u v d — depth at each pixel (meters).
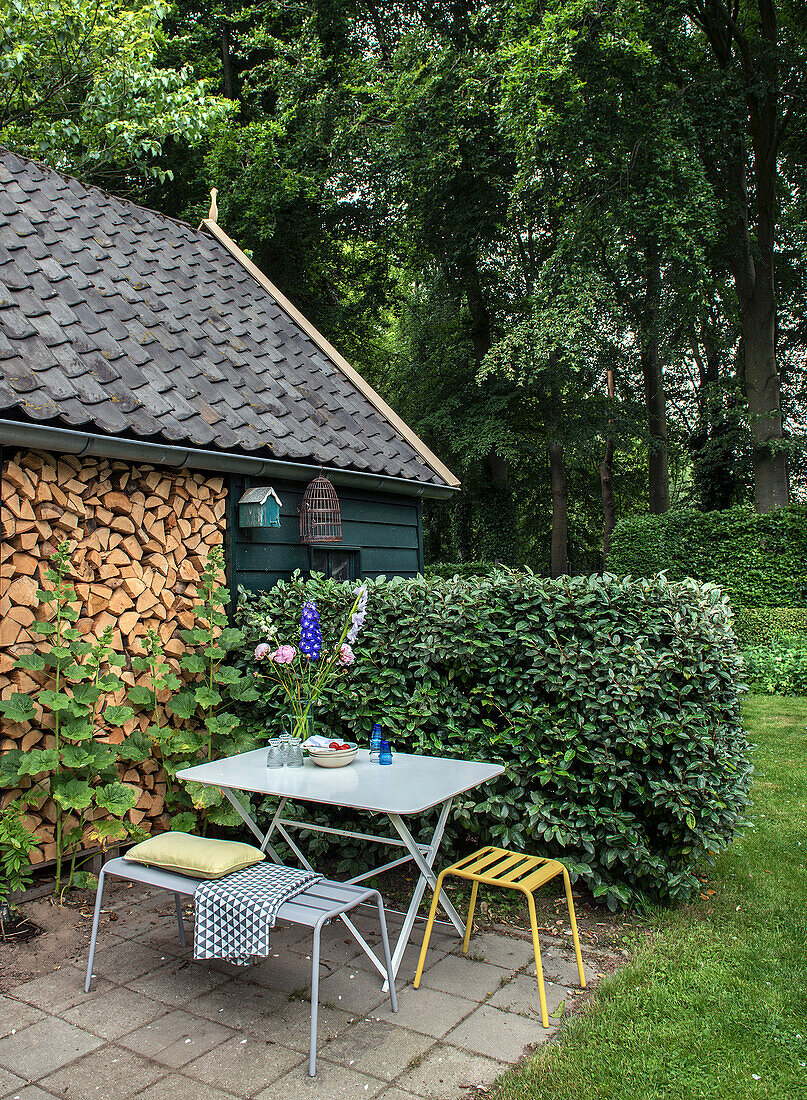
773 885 4.55
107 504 4.87
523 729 4.46
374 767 3.89
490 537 21.70
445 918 4.22
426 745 4.64
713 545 15.59
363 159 17.14
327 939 3.96
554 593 4.57
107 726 4.80
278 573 6.14
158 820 5.10
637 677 4.17
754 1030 3.02
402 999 3.34
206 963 3.68
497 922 4.18
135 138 12.56
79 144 12.83
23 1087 2.73
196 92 12.42
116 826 4.48
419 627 4.81
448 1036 3.04
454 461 21.09
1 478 4.25
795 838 5.36
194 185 17.22
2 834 3.97
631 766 4.28
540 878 3.30
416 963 3.69
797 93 15.33
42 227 6.18
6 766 4.09
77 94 12.49
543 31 11.99
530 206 14.94
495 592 4.74
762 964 3.56
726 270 17.47
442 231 18.56
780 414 16.45
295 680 4.89
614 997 3.27
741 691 4.72
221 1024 3.14
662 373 21.92
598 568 28.06
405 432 7.75
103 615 4.82
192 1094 2.68
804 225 17.14
